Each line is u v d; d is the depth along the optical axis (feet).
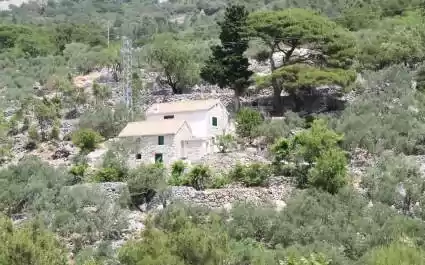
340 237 132.05
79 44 402.11
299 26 238.27
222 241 97.40
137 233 151.23
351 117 204.33
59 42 453.17
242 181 174.29
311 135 176.24
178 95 267.80
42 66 363.56
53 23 590.14
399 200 155.22
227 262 96.22
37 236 97.76
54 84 301.43
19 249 89.86
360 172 175.32
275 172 176.24
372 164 178.70
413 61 262.26
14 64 383.24
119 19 644.27
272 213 146.72
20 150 233.96
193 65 282.56
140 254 95.30
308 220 142.82
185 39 398.62
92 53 346.74
